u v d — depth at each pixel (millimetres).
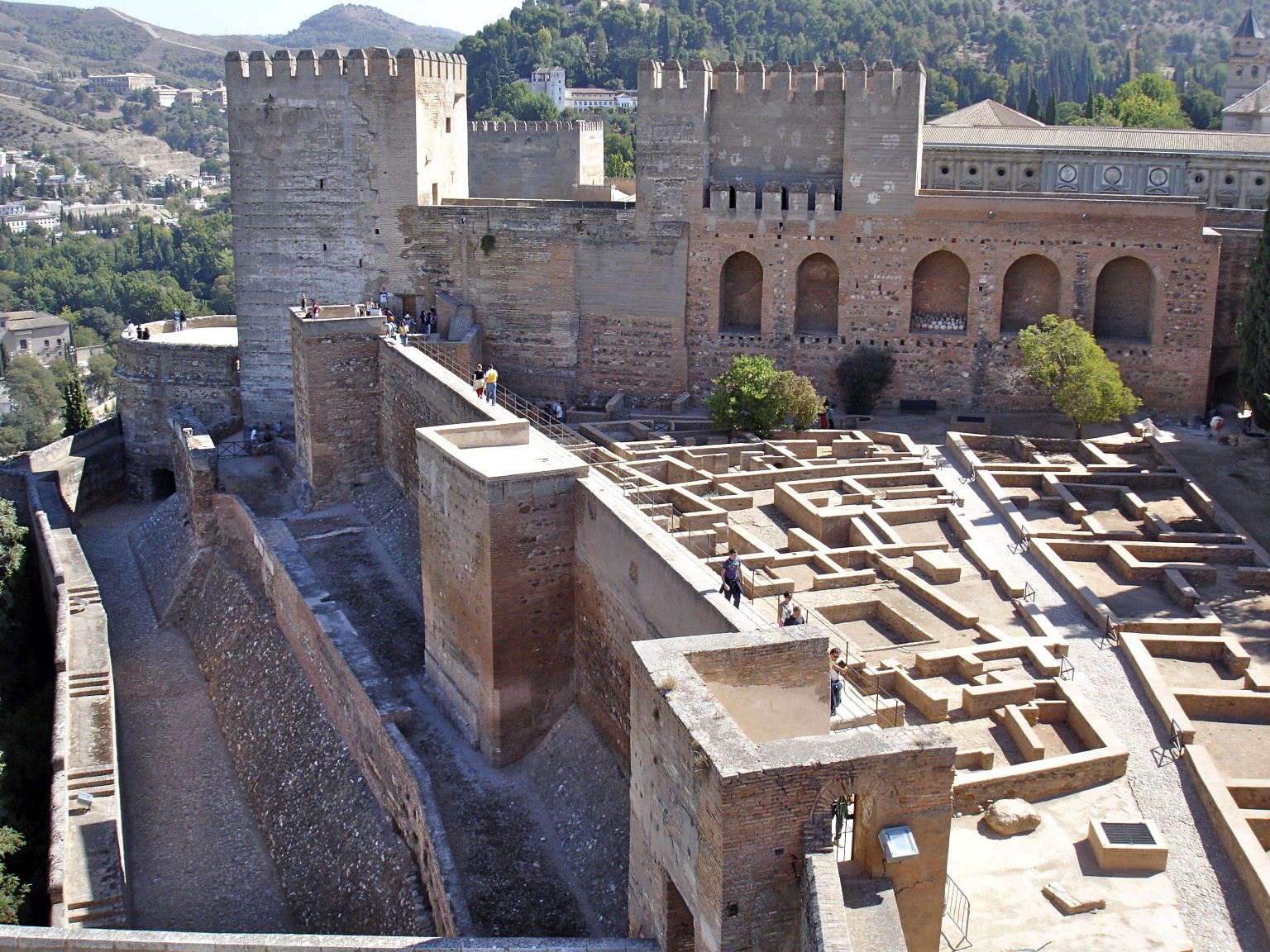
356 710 43281
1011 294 66625
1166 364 64750
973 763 35594
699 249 68375
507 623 40031
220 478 67500
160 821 45625
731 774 22516
